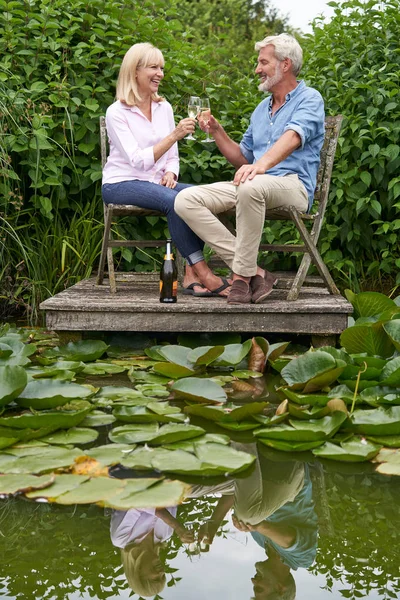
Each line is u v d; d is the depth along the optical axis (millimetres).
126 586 1390
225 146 4090
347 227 4641
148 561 1495
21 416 2174
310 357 2686
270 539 1602
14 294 4422
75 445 2188
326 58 4688
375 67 4598
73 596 1345
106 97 4641
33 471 1883
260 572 1454
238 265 3436
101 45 4508
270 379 3004
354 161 4664
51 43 4449
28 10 4652
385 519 1710
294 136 3588
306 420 2293
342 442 2143
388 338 2945
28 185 4645
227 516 1728
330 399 2385
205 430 2350
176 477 1960
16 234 4273
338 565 1484
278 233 4805
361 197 4605
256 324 3365
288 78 3814
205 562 1499
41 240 4586
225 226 3959
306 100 3736
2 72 4387
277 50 3738
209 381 2598
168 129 4023
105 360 3262
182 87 4754
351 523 1689
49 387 2455
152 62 3848
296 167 3713
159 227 4785
